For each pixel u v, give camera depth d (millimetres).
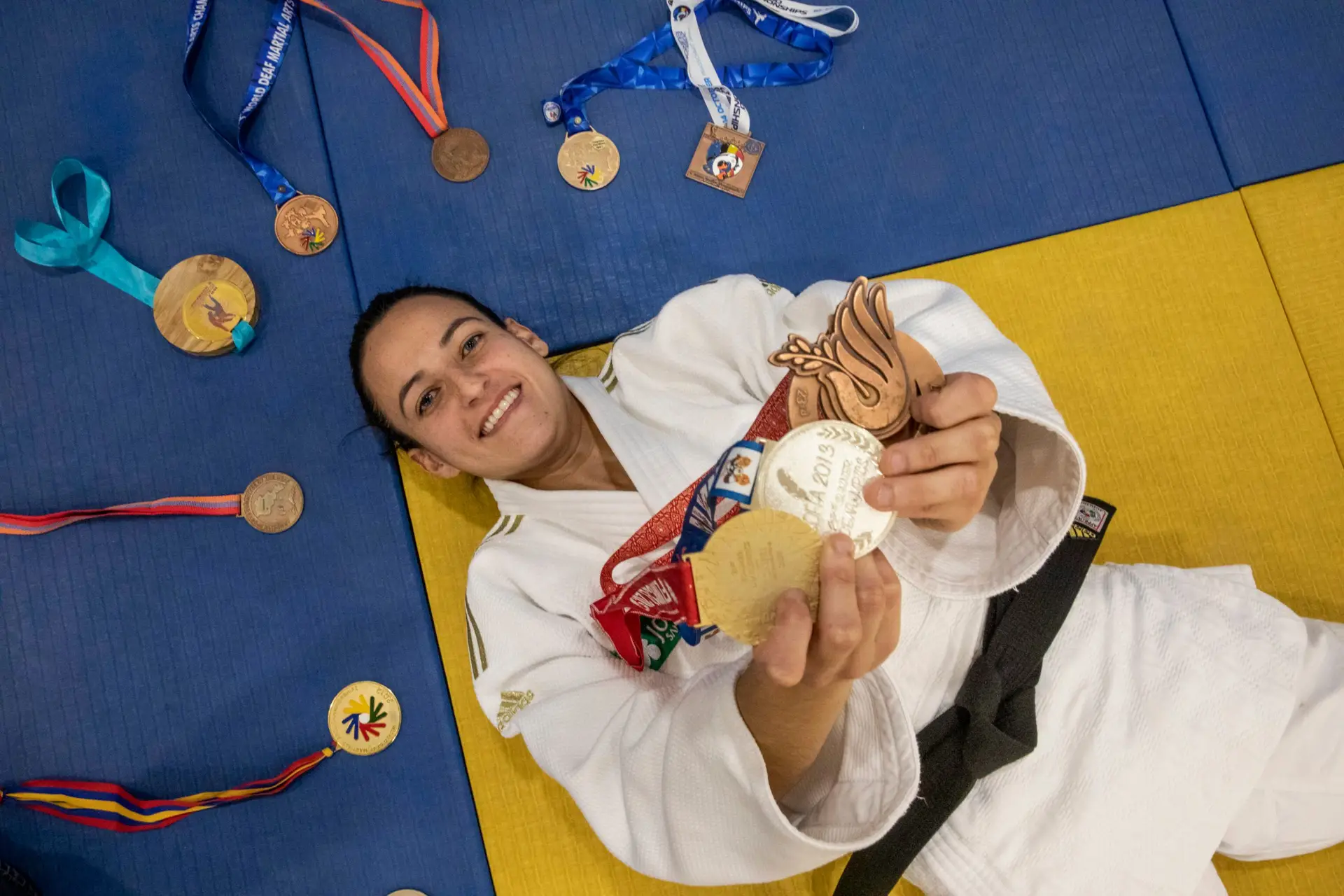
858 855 1144
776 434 973
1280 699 1116
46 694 1471
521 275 1594
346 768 1461
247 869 1435
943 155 1630
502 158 1624
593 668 1210
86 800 1416
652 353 1354
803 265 1599
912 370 939
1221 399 1528
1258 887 1336
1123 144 1630
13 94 1620
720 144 1623
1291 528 1479
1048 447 1048
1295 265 1573
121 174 1604
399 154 1623
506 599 1265
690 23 1637
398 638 1495
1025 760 1115
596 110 1640
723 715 908
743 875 992
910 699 1141
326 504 1525
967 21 1671
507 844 1438
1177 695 1114
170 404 1546
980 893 1109
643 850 1021
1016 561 1069
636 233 1608
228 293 1550
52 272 1572
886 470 853
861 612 739
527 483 1388
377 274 1589
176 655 1483
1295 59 1654
